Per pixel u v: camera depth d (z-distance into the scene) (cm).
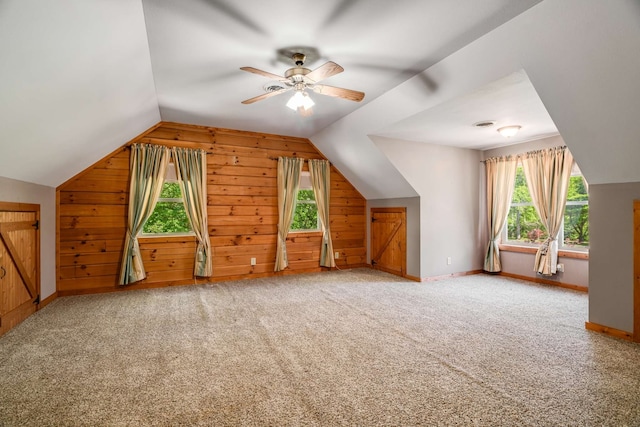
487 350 260
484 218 578
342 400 192
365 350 261
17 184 320
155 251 468
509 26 224
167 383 212
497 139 487
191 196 479
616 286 288
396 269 560
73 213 423
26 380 215
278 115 441
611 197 292
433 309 367
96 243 436
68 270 423
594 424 170
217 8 208
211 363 239
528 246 521
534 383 211
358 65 289
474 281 511
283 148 559
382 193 584
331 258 588
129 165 449
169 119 459
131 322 325
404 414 179
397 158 484
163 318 338
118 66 257
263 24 226
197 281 493
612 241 291
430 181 518
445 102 324
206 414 180
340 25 227
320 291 449
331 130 499
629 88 219
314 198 597
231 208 516
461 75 282
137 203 445
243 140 525
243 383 212
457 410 182
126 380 215
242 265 525
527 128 423
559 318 336
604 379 215
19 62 184
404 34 239
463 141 501
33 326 314
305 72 252
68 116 278
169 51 263
